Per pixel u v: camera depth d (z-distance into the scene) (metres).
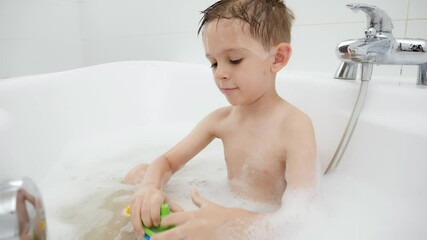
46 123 0.87
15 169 0.67
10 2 1.60
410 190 0.64
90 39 1.84
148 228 0.56
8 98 0.74
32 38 1.70
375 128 0.72
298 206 0.59
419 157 0.64
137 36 1.60
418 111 0.69
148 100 1.23
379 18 0.72
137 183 0.77
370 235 0.58
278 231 0.55
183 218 0.55
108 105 1.12
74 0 1.83
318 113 0.85
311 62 1.08
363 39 0.73
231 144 0.74
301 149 0.63
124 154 1.03
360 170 0.74
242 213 0.57
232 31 0.60
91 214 0.68
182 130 1.17
